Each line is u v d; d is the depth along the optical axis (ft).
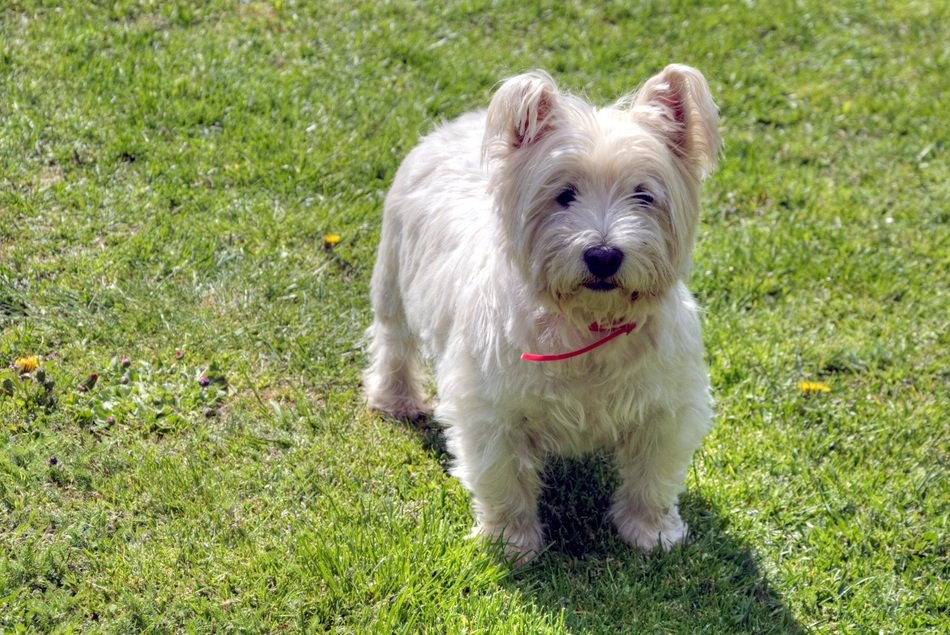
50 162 7.74
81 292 7.14
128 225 7.50
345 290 7.39
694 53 9.61
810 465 6.70
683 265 6.04
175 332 7.07
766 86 9.26
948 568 6.34
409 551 6.23
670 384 6.12
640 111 5.94
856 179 8.37
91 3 8.84
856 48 9.92
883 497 6.57
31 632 5.96
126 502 6.39
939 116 8.91
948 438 6.82
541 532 6.42
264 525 6.35
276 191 7.82
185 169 7.82
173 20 8.89
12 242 7.31
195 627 6.01
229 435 6.70
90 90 8.16
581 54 9.36
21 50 8.33
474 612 6.08
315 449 6.66
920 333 7.34
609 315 5.95
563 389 6.06
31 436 6.56
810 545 6.40
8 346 6.88
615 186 5.86
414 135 8.27
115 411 6.70
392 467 6.64
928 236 7.93
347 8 9.52
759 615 6.15
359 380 7.06
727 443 6.77
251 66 8.58
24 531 6.25
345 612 6.09
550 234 5.90
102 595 6.09
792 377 7.10
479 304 6.13
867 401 7.00
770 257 7.70
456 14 9.71
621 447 6.34
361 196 7.89
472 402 6.19
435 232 6.50
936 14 10.54
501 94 5.90
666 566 6.29
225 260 7.42
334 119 8.29
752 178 8.25
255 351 7.07
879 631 6.12
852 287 7.60
